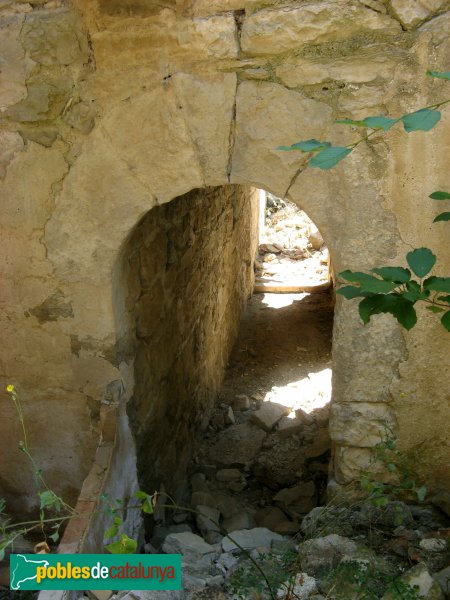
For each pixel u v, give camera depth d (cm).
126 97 210
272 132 204
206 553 240
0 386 257
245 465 385
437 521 226
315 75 195
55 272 236
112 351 243
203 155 212
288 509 329
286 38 193
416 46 187
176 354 346
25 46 209
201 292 409
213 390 459
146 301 283
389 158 198
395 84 191
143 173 218
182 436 366
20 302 242
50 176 224
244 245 604
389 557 207
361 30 189
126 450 250
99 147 217
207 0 194
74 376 250
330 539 210
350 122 108
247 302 642
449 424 223
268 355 541
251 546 243
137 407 272
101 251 230
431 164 196
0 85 215
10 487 276
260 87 200
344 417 229
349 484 237
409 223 204
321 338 564
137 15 198
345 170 202
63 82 212
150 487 296
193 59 201
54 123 217
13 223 232
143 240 273
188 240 366
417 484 232
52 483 272
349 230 209
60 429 261
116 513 228
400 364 219
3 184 228
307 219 865
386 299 129
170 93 206
